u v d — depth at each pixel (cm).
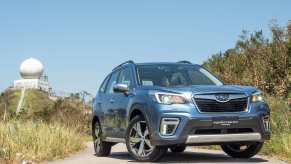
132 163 993
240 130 962
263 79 1855
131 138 1029
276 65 1859
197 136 935
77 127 2214
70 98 3119
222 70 2109
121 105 1091
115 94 1152
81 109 2970
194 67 1131
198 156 1168
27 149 1150
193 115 935
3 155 1038
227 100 957
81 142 1553
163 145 952
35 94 6556
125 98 1078
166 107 951
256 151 1035
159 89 983
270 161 1022
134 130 1026
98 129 1252
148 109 975
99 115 1232
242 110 964
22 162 1022
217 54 2244
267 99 1622
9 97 6594
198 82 1082
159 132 954
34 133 1249
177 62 1159
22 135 1212
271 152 1163
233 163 980
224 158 1099
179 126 939
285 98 1712
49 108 2984
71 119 2612
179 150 1286
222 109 952
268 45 1956
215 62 2191
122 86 1068
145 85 1049
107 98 1193
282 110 1496
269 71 1866
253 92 983
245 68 2002
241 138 955
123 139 1091
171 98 955
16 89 6881
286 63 1847
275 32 1936
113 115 1138
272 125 1359
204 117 936
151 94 984
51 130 1370
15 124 1329
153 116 963
